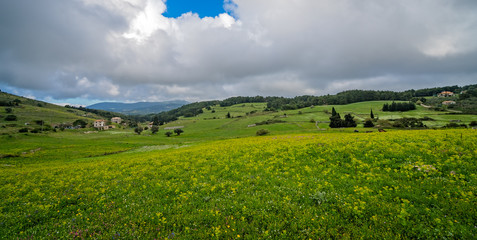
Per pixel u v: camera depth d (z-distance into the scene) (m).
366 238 7.12
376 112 182.50
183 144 69.94
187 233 8.24
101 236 8.38
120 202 12.17
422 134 24.41
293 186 11.90
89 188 15.37
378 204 8.81
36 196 14.55
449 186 9.79
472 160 12.59
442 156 14.05
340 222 8.07
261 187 12.41
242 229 8.16
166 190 13.42
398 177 11.86
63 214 11.05
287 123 157.00
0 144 81.81
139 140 104.62
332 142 23.30
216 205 10.43
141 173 19.27
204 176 16.33
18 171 30.66
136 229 8.81
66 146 78.56
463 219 7.31
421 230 7.00
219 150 29.12
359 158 16.55
